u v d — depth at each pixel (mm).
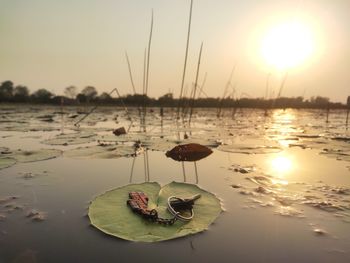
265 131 11781
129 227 2662
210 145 7547
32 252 2311
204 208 3098
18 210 3129
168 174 4652
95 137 9047
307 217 2982
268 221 2879
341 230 2717
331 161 5629
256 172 4770
